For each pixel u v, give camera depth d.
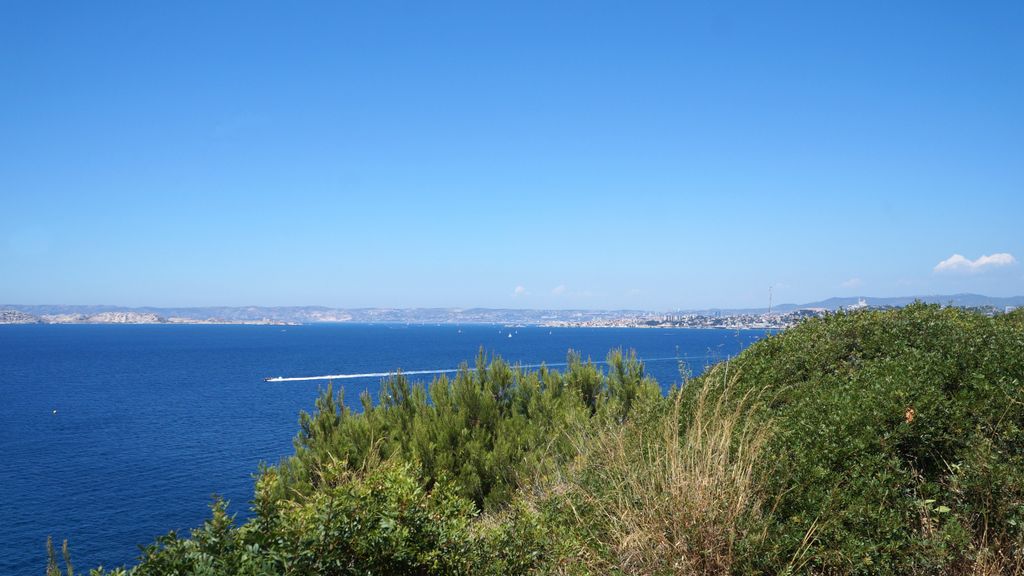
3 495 29.81
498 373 9.95
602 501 5.03
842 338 7.14
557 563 4.39
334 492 3.80
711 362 7.82
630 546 4.49
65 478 33.00
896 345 6.51
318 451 7.66
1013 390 4.89
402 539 3.62
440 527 3.92
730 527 4.17
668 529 4.50
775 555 3.99
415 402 9.42
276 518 3.48
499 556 4.15
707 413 6.00
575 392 9.72
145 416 54.25
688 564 4.18
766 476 4.59
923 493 4.28
